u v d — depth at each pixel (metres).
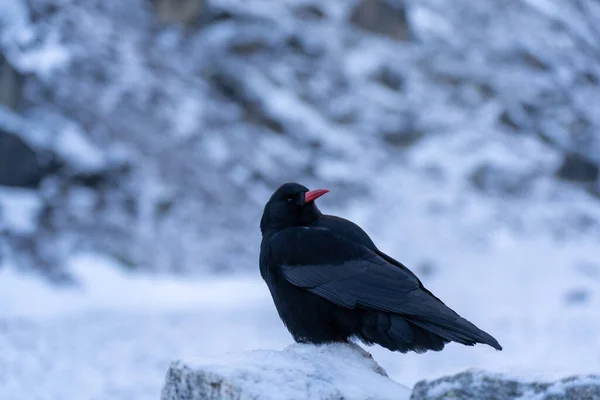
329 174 28.22
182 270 21.89
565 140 32.56
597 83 36.16
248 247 23.78
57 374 11.38
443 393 3.00
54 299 18.72
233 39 32.19
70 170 23.09
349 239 3.82
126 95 27.06
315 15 35.50
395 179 28.64
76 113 25.14
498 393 2.93
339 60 33.53
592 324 16.28
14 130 22.78
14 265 19.94
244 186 26.17
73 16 28.66
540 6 39.25
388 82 33.47
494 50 36.75
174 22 32.53
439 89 34.06
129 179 23.95
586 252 24.36
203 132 27.52
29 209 21.86
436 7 38.28
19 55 25.45
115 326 15.70
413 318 3.45
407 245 25.08
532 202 28.41
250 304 18.88
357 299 3.56
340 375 3.38
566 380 2.88
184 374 3.24
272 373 3.26
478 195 28.30
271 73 31.58
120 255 21.52
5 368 11.64
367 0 36.03
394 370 11.63
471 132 31.73
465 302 19.58
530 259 23.55
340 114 31.14
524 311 18.14
